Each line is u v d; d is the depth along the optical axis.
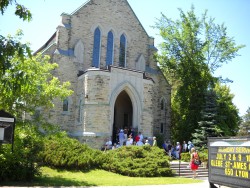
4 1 6.48
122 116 34.44
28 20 6.96
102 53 33.16
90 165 18.64
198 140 31.98
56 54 29.92
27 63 14.62
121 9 35.25
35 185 12.60
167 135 35.91
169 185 14.05
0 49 6.38
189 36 36.19
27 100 15.49
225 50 36.41
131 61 35.03
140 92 30.00
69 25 31.69
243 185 9.48
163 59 36.56
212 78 35.84
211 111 34.06
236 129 37.75
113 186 13.05
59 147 18.14
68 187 12.52
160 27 37.12
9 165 13.35
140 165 18.44
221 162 10.60
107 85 28.03
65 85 17.38
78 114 29.27
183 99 35.66
